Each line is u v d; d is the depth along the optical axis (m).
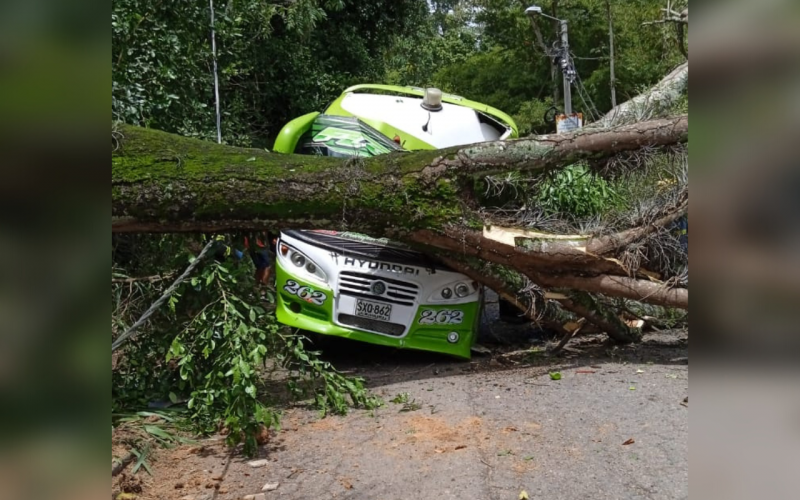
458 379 5.01
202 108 7.57
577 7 21.86
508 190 5.33
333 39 12.99
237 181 4.25
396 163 4.80
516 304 5.54
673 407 4.09
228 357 3.77
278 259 5.47
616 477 3.19
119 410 4.06
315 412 4.35
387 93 7.73
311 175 4.49
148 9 6.21
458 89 25.34
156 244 4.81
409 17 14.72
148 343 4.29
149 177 4.04
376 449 3.68
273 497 3.11
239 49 9.30
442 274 5.36
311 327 5.29
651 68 18.61
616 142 4.97
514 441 3.70
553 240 5.03
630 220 5.25
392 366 5.55
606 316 5.63
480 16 24.80
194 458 3.59
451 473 3.32
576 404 4.25
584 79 22.94
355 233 5.24
